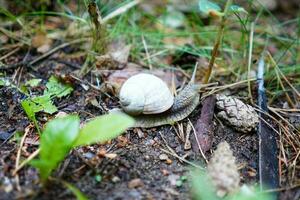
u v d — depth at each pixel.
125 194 0.26
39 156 0.28
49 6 0.43
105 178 0.27
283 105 0.35
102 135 0.26
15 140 0.29
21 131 0.30
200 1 0.31
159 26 0.46
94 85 0.36
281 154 0.30
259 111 0.33
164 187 0.27
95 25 0.37
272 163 0.29
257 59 0.39
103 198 0.26
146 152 0.30
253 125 0.32
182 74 0.39
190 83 0.34
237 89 0.36
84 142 0.26
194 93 0.33
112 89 0.35
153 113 0.31
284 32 0.45
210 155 0.30
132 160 0.29
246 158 0.30
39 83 0.36
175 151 0.30
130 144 0.30
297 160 0.30
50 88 0.35
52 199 0.25
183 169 0.29
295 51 0.41
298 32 0.42
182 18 0.46
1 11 0.40
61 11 0.44
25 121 0.31
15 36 0.40
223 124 0.33
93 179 0.27
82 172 0.27
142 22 0.45
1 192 0.25
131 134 0.31
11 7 0.42
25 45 0.39
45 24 0.43
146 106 0.31
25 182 0.26
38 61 0.38
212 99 0.34
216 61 0.39
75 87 0.35
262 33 0.43
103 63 0.38
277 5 0.52
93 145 0.30
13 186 0.26
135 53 0.40
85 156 0.29
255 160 0.30
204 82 0.35
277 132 0.32
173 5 0.49
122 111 0.32
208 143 0.31
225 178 0.25
